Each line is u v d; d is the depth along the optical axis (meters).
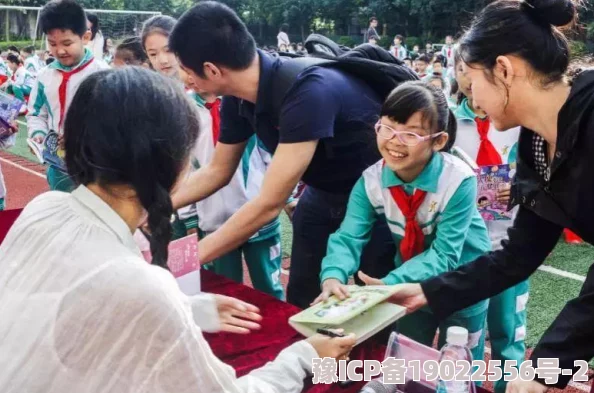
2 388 0.90
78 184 1.00
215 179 2.33
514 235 1.55
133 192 0.97
